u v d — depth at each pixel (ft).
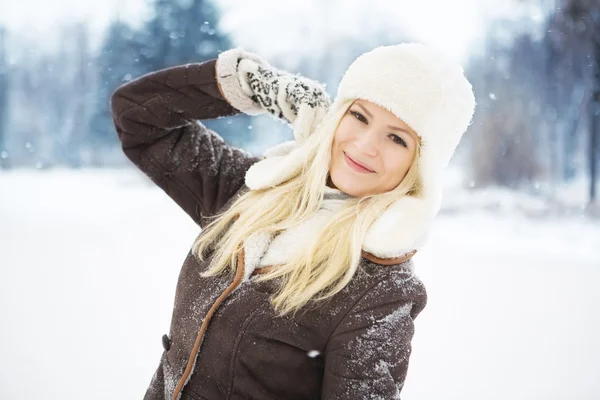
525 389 11.88
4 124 88.74
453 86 4.70
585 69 60.54
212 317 4.72
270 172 5.17
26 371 11.36
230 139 72.08
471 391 11.73
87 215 34.01
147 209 36.63
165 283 18.12
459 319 16.17
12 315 14.49
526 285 20.58
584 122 60.64
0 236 25.09
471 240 32.04
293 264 4.63
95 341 13.05
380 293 4.41
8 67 92.99
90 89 89.56
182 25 78.18
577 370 12.87
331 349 4.36
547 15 67.31
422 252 26.32
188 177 5.70
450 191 59.26
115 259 21.34
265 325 4.54
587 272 23.29
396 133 4.73
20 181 57.11
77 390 10.73
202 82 5.55
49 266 19.85
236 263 4.85
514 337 14.85
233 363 4.59
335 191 5.02
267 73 5.50
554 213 45.32
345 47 105.70
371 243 4.49
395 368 4.35
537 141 63.31
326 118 5.13
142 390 10.89
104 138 82.38
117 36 82.99
